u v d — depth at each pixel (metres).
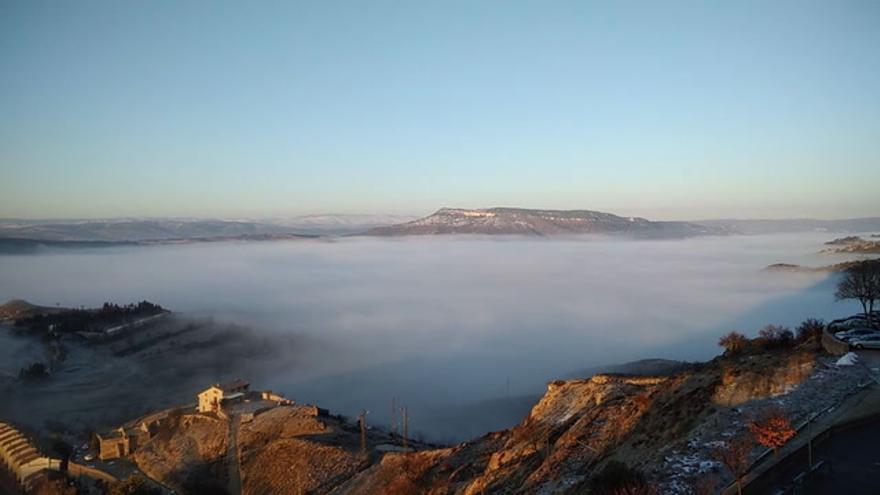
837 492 32.84
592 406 75.56
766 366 54.28
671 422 51.03
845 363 51.16
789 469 36.09
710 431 44.19
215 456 115.88
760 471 35.91
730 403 48.78
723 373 56.12
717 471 38.22
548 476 56.72
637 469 42.41
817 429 40.41
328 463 100.69
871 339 55.22
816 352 57.50
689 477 38.25
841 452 37.50
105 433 140.12
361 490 85.81
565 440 62.94
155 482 111.19
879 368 49.53
